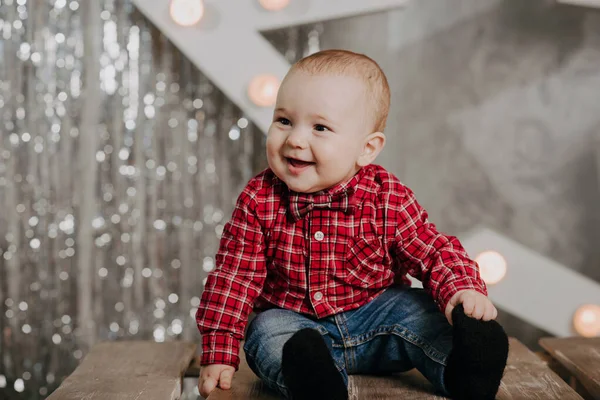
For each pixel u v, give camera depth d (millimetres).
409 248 1073
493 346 896
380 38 1636
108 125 1586
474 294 965
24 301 1604
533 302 1529
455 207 1675
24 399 1621
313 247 1051
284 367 868
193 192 1617
